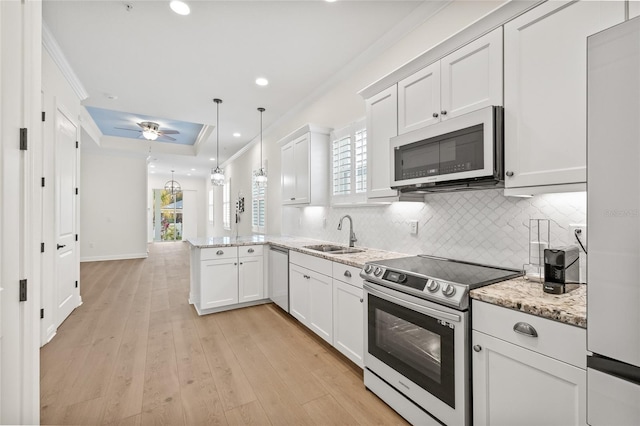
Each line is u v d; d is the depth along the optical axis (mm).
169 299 4191
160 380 2170
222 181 4758
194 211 13070
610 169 853
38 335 1262
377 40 2861
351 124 3242
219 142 6898
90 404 1893
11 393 1128
